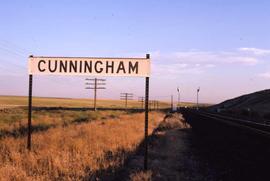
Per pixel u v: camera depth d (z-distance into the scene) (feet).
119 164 43.37
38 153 45.65
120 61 44.09
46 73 46.06
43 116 182.39
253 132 41.63
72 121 151.33
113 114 248.93
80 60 45.16
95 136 67.56
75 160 42.60
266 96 446.60
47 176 35.47
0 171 35.01
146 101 42.52
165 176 41.65
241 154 44.65
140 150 58.59
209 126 82.79
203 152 62.59
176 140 84.38
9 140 57.21
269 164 34.35
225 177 41.98
